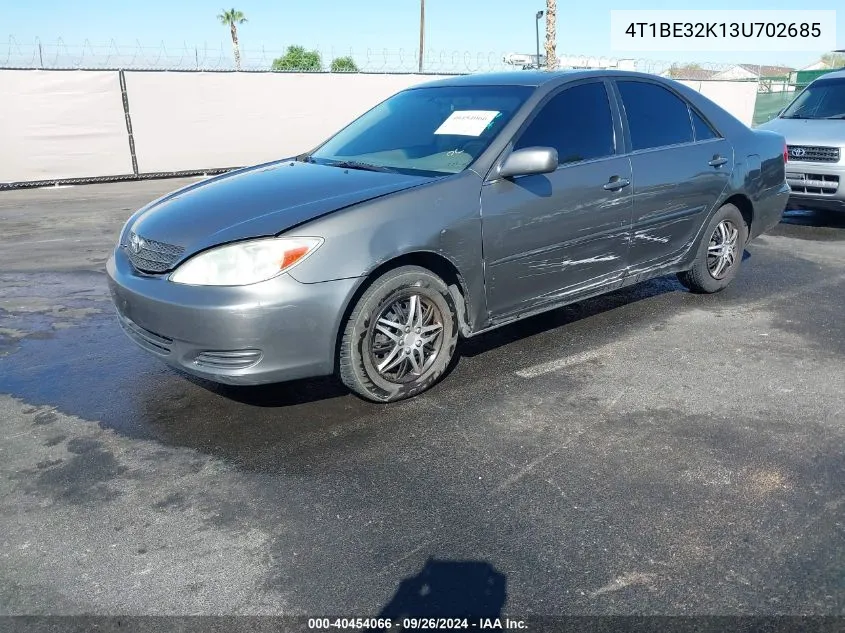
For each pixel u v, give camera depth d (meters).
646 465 3.20
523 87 4.39
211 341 3.24
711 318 5.16
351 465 3.22
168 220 3.65
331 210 3.43
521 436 3.47
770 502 2.92
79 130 14.17
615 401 3.83
